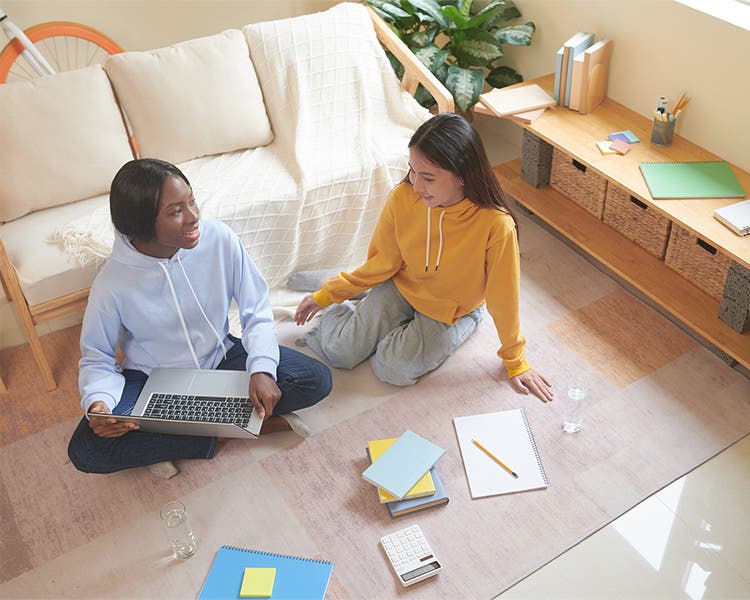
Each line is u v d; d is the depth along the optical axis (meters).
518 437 2.10
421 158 1.90
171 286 1.97
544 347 2.39
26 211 2.45
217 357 2.15
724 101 2.36
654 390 2.22
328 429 2.17
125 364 2.12
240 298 2.11
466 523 1.91
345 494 2.00
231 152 2.74
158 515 1.99
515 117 2.71
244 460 2.11
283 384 2.05
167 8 3.20
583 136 2.59
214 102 2.62
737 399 2.19
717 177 2.35
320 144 2.67
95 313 1.94
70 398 2.33
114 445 1.97
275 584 1.81
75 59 3.21
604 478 2.00
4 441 2.21
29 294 2.23
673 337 2.40
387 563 1.84
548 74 3.02
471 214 2.03
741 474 1.99
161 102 2.56
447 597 1.77
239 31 2.71
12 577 1.88
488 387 2.26
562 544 1.86
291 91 2.71
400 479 1.94
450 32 3.15
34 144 2.41
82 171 2.47
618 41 2.66
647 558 1.82
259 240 2.50
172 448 2.02
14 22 2.96
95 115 2.48
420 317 2.28
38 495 2.06
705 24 2.32
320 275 2.58
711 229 2.16
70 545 1.94
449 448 2.09
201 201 2.44
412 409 2.21
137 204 1.75
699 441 2.07
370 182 2.58
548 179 2.92
